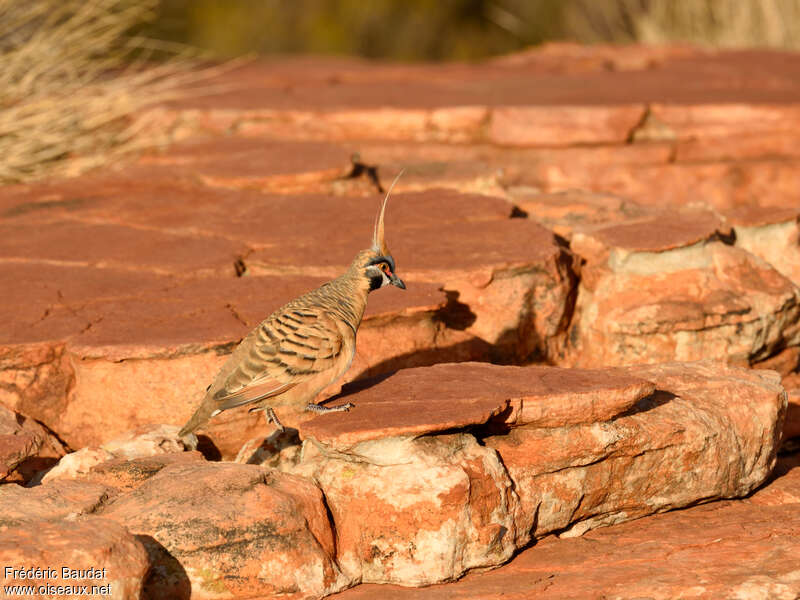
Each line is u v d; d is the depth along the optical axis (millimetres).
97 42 21203
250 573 7957
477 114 19578
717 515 9664
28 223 14555
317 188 16047
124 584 7219
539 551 8938
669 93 21047
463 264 12484
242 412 10625
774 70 23891
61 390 10938
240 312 11445
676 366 10836
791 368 13656
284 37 43062
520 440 9102
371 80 25469
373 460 8562
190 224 14289
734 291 12719
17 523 7875
